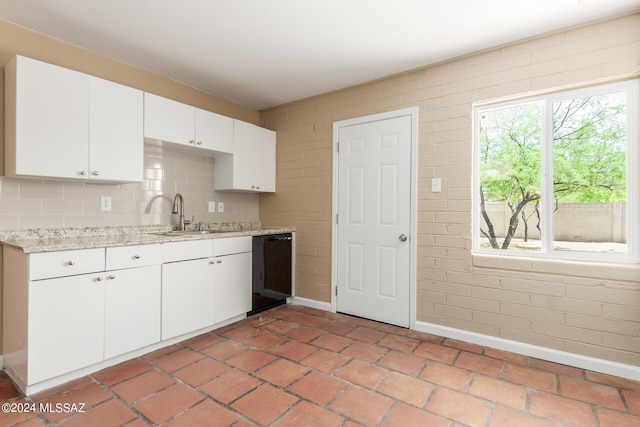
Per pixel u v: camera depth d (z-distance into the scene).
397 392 1.89
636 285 2.08
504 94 2.50
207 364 2.22
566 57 2.28
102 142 2.35
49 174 2.10
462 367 2.21
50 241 2.19
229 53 2.64
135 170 2.54
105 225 2.66
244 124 3.48
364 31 2.32
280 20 2.19
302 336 2.73
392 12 2.10
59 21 2.19
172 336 2.50
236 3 2.01
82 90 2.25
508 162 2.61
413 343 2.61
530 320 2.41
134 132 2.53
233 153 3.35
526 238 2.53
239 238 3.07
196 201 3.35
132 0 1.97
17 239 2.20
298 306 3.63
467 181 2.66
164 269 2.44
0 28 2.15
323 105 3.52
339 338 2.70
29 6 2.02
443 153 2.77
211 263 2.79
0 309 2.18
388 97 3.07
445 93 2.76
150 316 2.36
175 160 3.17
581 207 2.33
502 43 2.47
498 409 1.74
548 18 2.15
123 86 2.47
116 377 2.04
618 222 2.22
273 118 3.94
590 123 2.31
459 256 2.70
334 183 3.42
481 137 2.72
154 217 3.00
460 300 2.69
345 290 3.35
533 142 2.51
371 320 3.15
